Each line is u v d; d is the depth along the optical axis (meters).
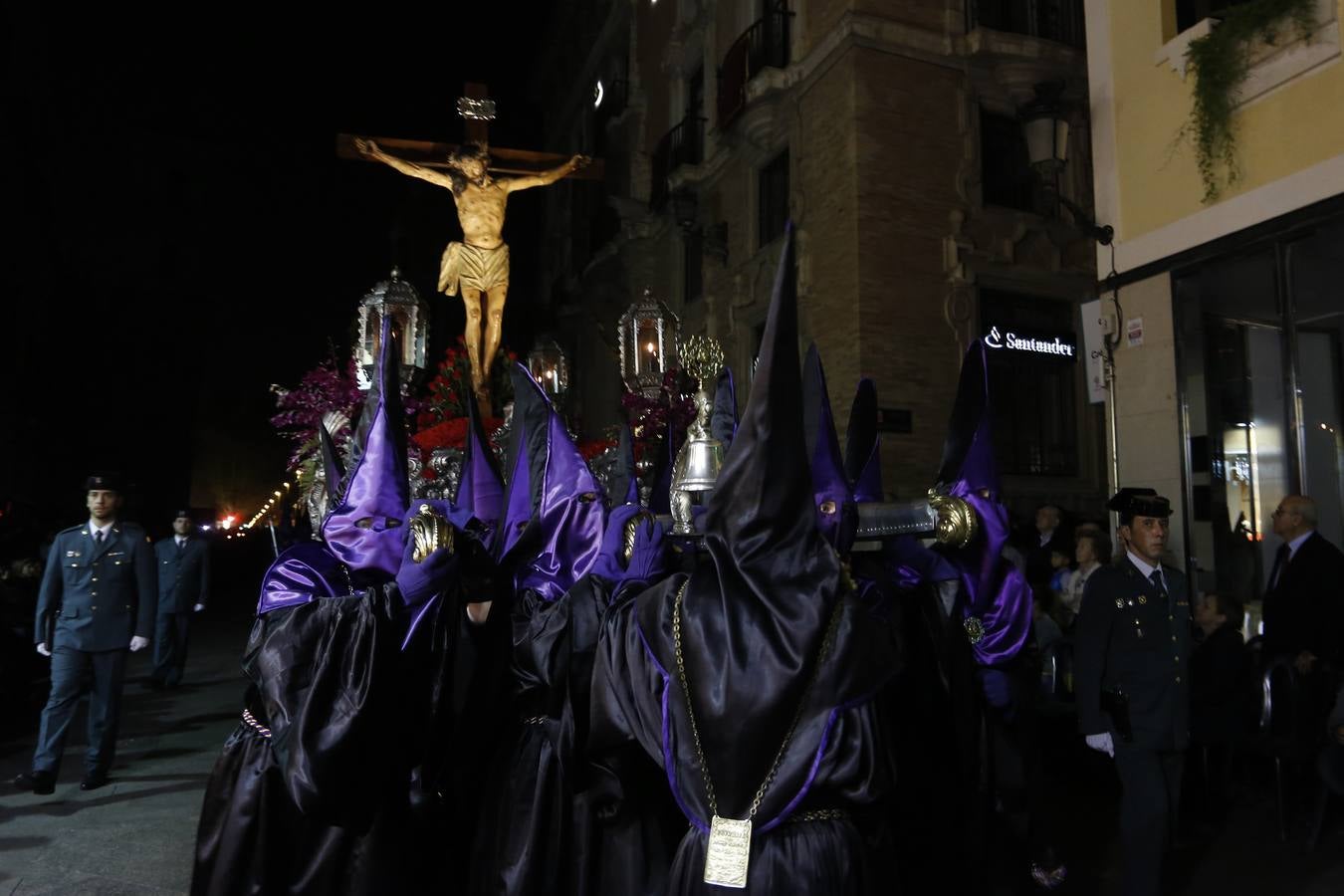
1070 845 5.13
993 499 3.14
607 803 2.93
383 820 3.11
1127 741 3.95
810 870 2.01
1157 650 3.99
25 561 9.54
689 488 3.49
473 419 4.27
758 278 14.57
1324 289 6.76
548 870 3.27
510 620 3.36
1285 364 6.75
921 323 11.95
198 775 6.77
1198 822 5.58
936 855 3.16
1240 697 5.65
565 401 6.83
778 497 2.11
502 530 3.73
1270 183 6.83
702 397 3.65
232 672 11.66
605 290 21.84
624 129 21.31
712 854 2.02
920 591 3.31
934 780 3.18
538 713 3.42
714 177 16.27
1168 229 7.61
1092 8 8.39
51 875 4.73
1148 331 7.80
